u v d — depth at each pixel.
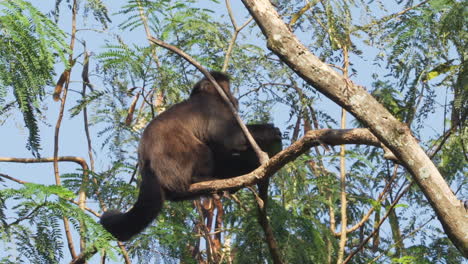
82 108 12.48
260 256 11.20
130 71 12.30
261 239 11.27
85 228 8.26
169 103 14.05
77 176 11.98
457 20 10.31
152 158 11.98
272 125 12.50
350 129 8.77
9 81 9.25
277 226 11.27
